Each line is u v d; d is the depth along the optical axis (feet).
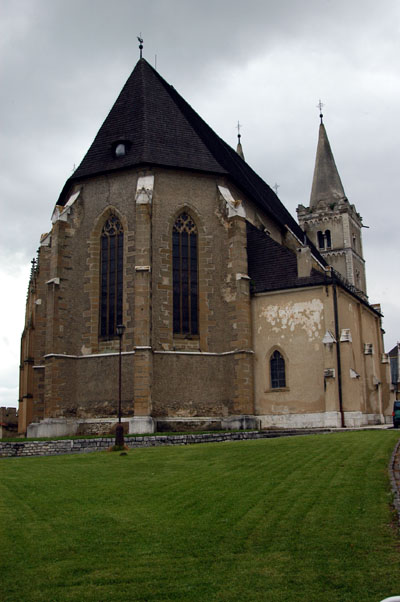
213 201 143.74
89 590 32.86
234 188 153.17
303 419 132.46
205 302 138.41
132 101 151.02
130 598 31.63
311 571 33.55
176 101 167.84
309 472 60.44
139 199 132.05
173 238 139.33
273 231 181.37
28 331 177.99
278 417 134.72
